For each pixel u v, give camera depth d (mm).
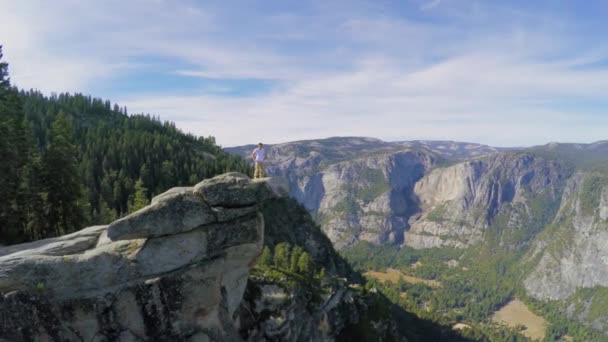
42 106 185500
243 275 37750
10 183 55500
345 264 193375
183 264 32562
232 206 33781
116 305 30172
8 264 28312
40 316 27453
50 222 63406
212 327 34500
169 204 31781
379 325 105812
